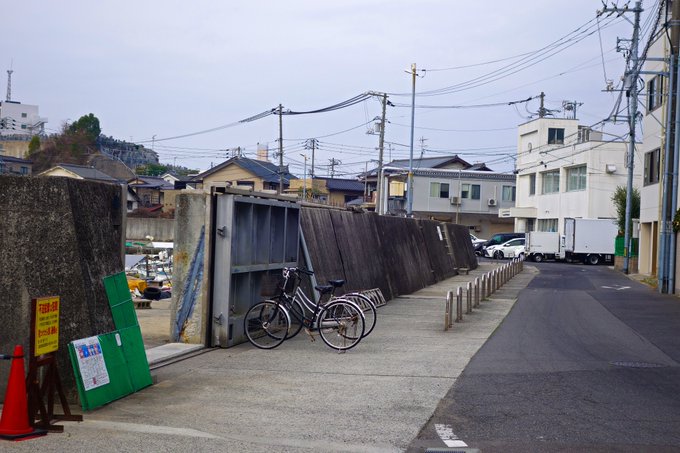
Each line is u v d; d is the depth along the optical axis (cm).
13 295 781
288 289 1272
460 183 7094
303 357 1148
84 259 804
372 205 6297
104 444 642
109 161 5681
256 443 662
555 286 2945
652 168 3503
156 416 751
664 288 2580
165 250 3075
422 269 2833
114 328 850
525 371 1053
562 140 6341
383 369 1056
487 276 2394
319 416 772
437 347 1284
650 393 907
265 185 6056
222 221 1215
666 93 2892
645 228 3769
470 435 706
